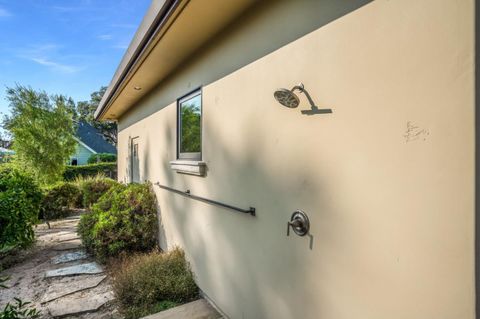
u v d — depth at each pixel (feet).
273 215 6.32
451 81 3.31
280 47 6.01
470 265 3.20
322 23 4.99
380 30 4.05
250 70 7.02
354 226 4.47
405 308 3.80
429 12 3.50
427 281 3.57
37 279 11.68
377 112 4.10
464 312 3.25
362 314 4.36
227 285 8.29
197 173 9.87
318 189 5.13
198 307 8.99
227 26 7.95
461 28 3.22
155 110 14.87
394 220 3.91
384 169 4.02
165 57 10.42
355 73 4.41
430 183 3.52
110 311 9.12
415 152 3.66
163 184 13.76
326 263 4.99
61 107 32.37
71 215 26.07
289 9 5.76
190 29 8.13
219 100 8.50
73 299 9.90
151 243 14.69
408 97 3.72
